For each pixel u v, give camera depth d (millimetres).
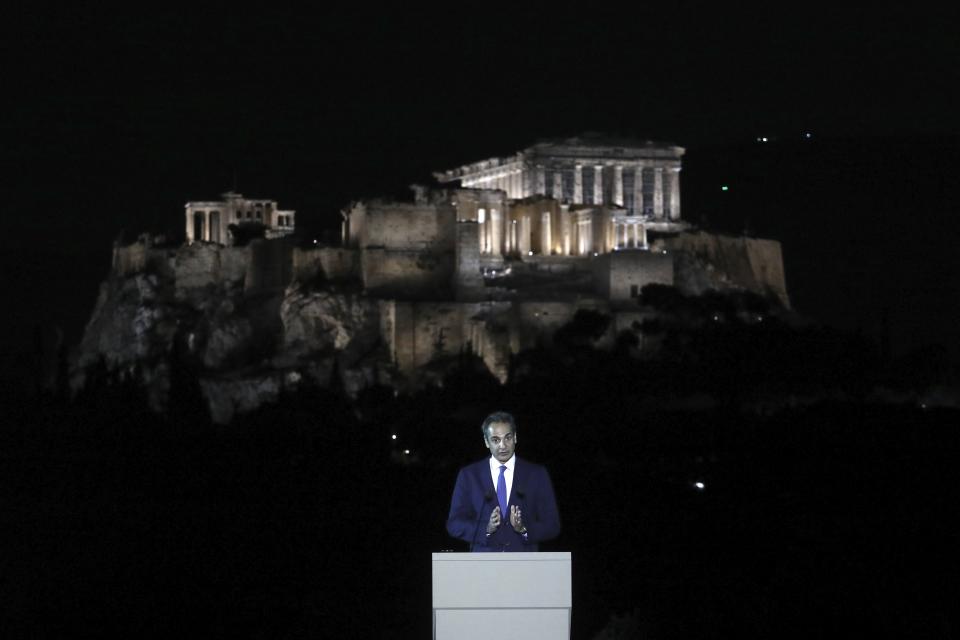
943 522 81500
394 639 54062
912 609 53312
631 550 75375
